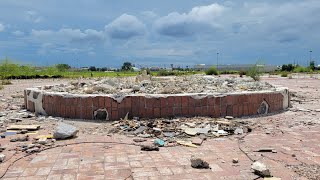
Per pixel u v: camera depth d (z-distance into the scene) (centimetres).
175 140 542
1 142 530
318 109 871
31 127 625
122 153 472
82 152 477
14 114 784
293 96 1213
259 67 1501
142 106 693
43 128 637
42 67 3183
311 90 1533
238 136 573
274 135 579
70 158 449
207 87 907
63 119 712
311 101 1069
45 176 384
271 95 802
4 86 1794
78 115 718
